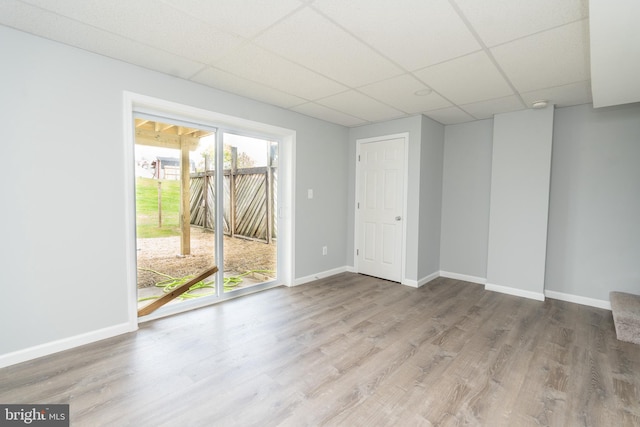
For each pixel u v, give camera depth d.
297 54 2.23
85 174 2.23
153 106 2.57
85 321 2.28
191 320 2.76
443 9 1.68
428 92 2.98
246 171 3.84
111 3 1.65
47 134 2.07
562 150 3.45
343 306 3.17
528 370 2.03
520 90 2.89
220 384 1.84
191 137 3.11
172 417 1.56
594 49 1.79
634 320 2.41
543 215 3.42
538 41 2.00
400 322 2.78
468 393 1.78
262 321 2.76
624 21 1.50
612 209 3.18
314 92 3.02
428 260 4.14
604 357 2.20
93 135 2.25
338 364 2.07
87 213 2.25
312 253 4.10
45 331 2.11
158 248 3.08
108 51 2.21
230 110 3.04
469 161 4.14
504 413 1.62
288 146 3.74
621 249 3.15
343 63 2.37
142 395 1.72
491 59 2.27
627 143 3.09
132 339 2.38
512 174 3.61
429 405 1.68
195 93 2.78
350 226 4.64
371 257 4.38
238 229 3.91
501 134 3.68
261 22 1.83
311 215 4.04
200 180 3.19
